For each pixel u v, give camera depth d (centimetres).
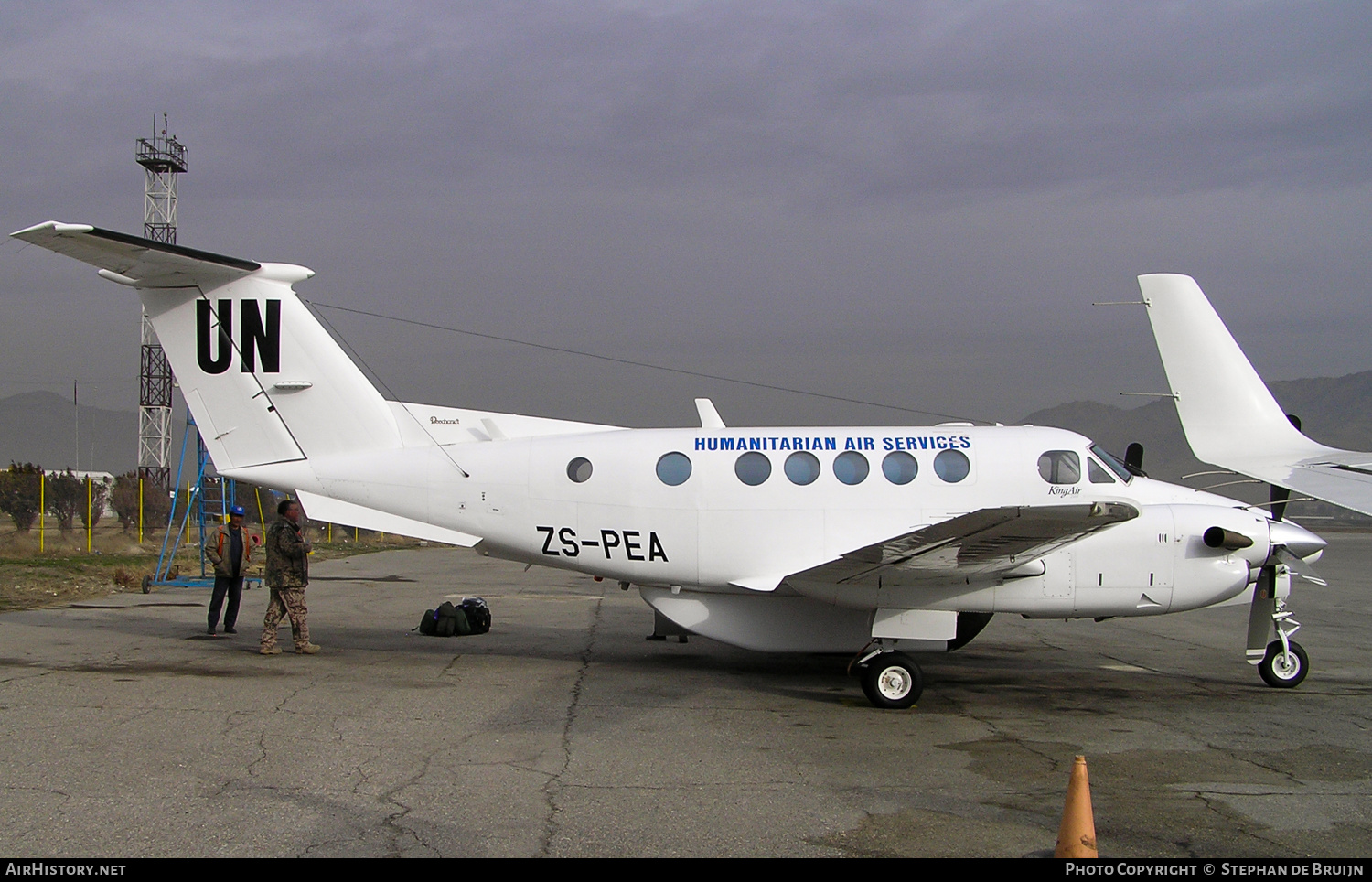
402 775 587
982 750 679
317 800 535
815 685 922
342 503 1016
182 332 1017
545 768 611
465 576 2259
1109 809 545
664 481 960
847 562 833
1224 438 1055
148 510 3869
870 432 978
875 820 519
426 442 1019
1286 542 905
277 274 1014
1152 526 898
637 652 1105
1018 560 832
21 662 952
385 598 1708
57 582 1781
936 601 888
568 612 1501
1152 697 886
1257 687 940
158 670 923
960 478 945
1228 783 600
